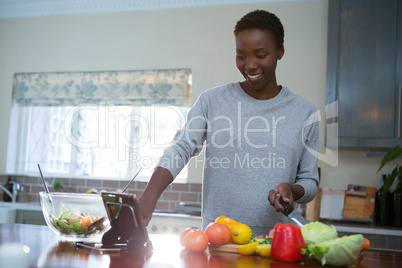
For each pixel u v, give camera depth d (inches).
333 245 43.5
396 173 133.6
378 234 122.1
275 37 62.4
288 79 151.5
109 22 169.9
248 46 61.3
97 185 168.4
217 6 160.9
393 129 131.5
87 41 171.3
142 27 166.7
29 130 177.6
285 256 45.6
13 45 178.1
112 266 40.0
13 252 44.9
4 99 176.7
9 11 178.4
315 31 151.6
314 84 149.8
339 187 147.5
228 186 65.8
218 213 66.2
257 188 65.1
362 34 135.7
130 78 165.8
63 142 174.1
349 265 44.8
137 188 165.0
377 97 133.3
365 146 133.3
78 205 55.1
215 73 158.7
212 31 160.6
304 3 153.0
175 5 163.9
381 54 134.0
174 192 159.8
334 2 138.3
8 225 66.9
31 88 174.6
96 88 168.6
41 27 176.2
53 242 52.6
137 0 166.1
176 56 162.6
